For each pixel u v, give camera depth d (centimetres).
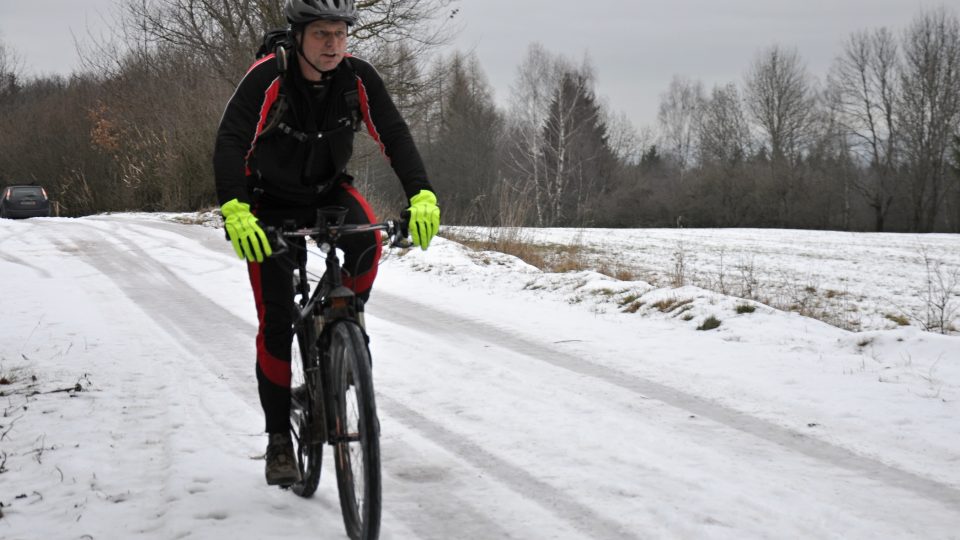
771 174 5722
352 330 306
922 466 414
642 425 482
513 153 5941
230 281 1052
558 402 530
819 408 509
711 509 361
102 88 3128
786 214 5656
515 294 981
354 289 354
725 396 540
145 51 2875
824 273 1664
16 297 920
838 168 6025
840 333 725
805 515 354
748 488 386
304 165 350
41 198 2884
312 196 363
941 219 6047
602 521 350
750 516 353
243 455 429
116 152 2975
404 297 953
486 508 364
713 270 1627
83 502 366
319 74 337
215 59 2550
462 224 1952
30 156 3622
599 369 615
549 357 655
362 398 290
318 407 333
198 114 2612
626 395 545
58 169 3462
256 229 308
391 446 448
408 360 645
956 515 355
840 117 6091
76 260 1248
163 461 421
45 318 805
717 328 757
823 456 429
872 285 1479
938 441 448
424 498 376
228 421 488
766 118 6838
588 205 5316
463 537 336
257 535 331
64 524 344
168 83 2805
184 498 368
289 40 335
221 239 1532
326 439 328
